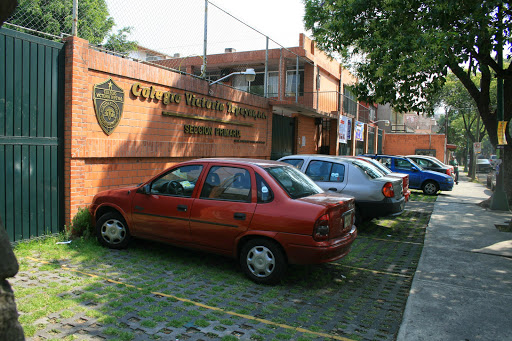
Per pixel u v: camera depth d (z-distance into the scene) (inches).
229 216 202.1
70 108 251.3
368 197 319.3
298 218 187.6
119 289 180.7
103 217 244.8
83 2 321.7
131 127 296.5
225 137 412.5
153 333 141.3
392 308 177.2
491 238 312.7
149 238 229.9
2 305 59.5
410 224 383.2
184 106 349.1
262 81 763.4
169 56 377.7
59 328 140.6
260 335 143.8
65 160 255.4
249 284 197.6
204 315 158.1
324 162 342.6
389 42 340.8
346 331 152.4
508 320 161.8
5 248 60.7
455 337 146.1
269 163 223.5
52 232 251.8
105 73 272.8
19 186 231.9
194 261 229.8
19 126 230.2
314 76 718.5
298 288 197.2
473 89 480.4
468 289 197.8
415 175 651.5
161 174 231.9
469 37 317.4
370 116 1314.0
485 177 1369.3
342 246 197.3
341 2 398.6
